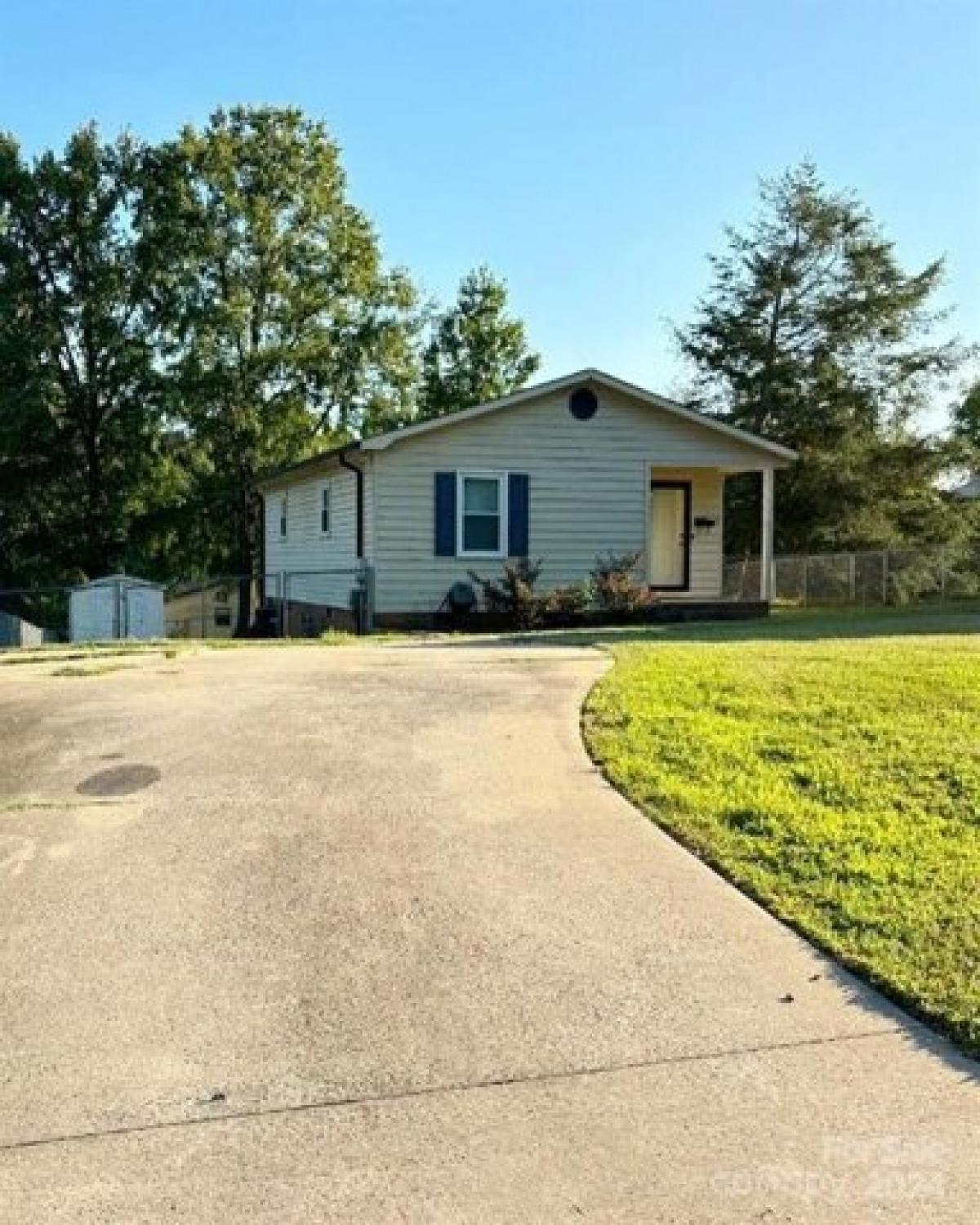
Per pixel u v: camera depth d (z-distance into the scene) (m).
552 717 7.16
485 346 39.12
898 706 6.89
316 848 4.62
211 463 27.92
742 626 14.22
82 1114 2.69
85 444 28.06
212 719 7.21
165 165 27.52
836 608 20.73
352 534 17.31
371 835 4.78
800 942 3.63
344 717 7.22
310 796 5.37
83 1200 2.36
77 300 27.23
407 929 3.78
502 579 16.52
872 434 28.95
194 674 9.40
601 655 10.44
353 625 16.73
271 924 3.83
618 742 6.32
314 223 28.92
